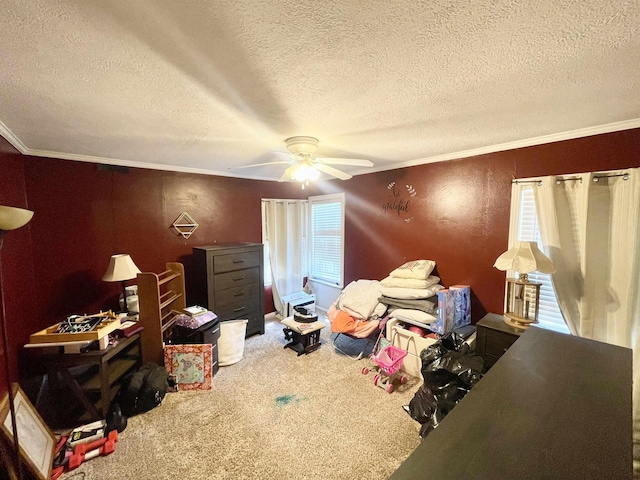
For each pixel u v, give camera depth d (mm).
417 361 2658
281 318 4305
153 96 1458
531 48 1066
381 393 2441
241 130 2021
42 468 1570
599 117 1828
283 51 1078
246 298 3588
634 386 1861
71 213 2721
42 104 1543
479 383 1056
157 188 3232
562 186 2178
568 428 808
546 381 1068
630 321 1919
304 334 3098
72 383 2025
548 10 860
